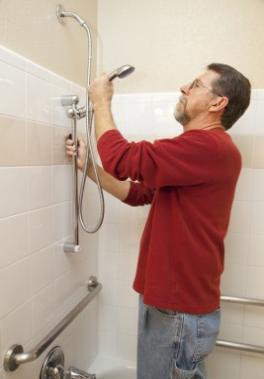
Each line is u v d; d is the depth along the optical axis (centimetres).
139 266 115
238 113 111
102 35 151
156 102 147
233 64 139
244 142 139
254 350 144
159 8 145
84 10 138
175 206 103
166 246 104
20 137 95
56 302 122
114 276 162
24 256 100
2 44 87
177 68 145
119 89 151
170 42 145
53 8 113
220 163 99
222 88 105
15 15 92
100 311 165
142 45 148
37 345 101
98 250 162
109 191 129
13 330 96
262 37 136
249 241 144
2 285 90
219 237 109
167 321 105
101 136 102
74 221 127
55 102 114
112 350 165
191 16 142
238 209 143
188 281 102
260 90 136
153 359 109
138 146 97
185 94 112
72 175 129
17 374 100
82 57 138
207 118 109
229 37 139
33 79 100
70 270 133
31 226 103
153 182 99
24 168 98
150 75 148
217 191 104
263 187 140
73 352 139
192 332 104
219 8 139
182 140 97
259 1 135
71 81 128
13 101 91
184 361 105
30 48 100
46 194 111
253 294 146
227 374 152
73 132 122
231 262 146
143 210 155
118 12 149
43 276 112
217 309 113
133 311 161
